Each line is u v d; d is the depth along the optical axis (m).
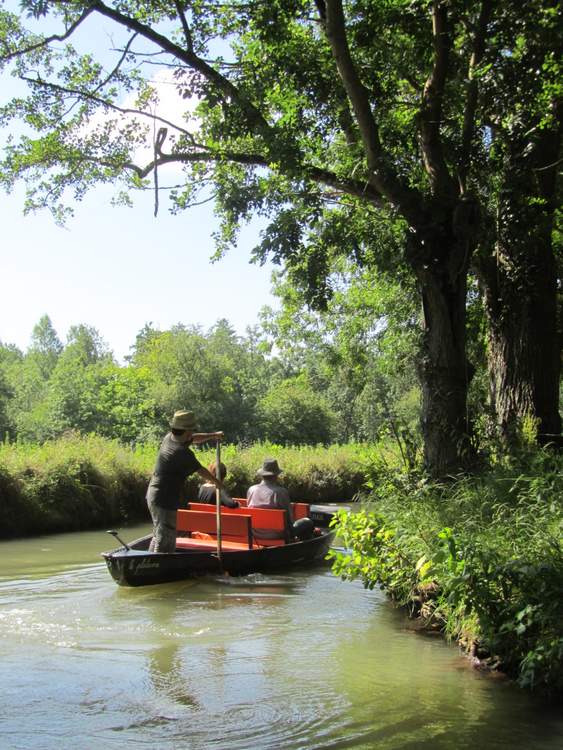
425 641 6.89
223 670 5.97
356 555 7.75
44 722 4.84
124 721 4.88
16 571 10.52
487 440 11.09
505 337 12.93
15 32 12.48
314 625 7.46
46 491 15.90
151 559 9.16
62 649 6.50
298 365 70.12
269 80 11.72
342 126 12.39
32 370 86.56
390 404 41.31
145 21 12.21
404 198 10.56
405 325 20.97
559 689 5.32
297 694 5.42
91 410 44.72
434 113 10.84
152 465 19.39
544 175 13.03
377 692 5.49
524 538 6.33
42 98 12.59
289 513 11.09
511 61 11.22
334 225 13.14
